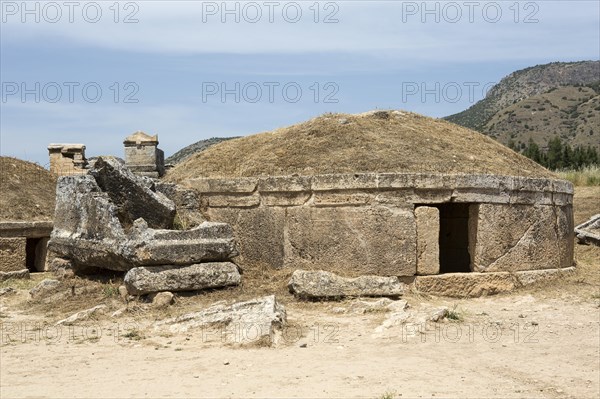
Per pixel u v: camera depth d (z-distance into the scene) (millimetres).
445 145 16625
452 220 18906
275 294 13203
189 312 11758
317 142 16172
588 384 8352
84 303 12906
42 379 8203
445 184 14391
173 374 8414
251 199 14906
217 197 15320
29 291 14352
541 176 16625
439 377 8453
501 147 18219
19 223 17844
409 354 9586
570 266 17031
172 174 16969
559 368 9078
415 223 14242
